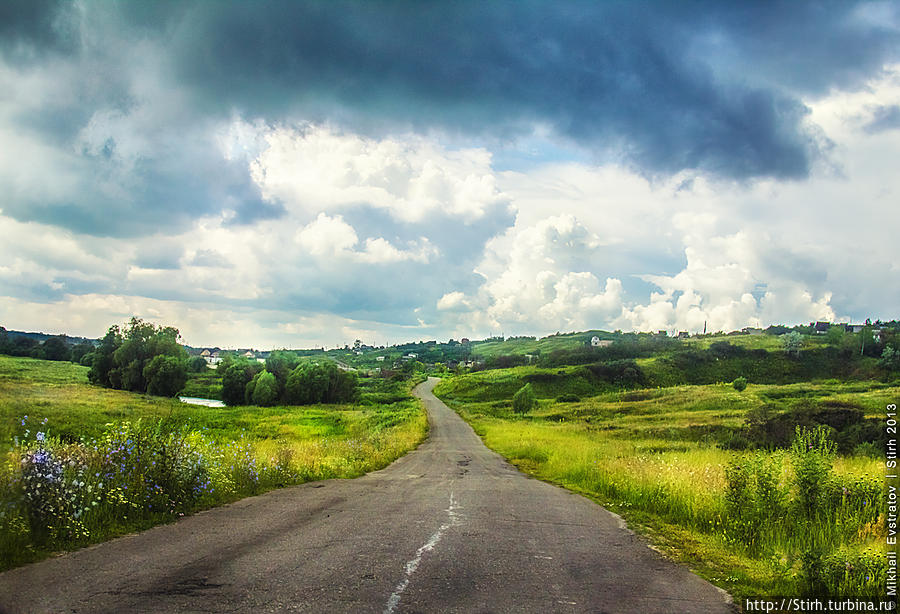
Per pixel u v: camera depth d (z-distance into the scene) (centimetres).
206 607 414
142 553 568
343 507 922
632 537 782
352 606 430
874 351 11219
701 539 781
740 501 838
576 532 798
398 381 13162
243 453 1245
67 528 604
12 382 6194
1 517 555
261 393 8425
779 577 577
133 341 7944
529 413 7156
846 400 4525
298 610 416
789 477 904
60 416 3041
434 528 770
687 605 487
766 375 10844
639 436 3925
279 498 997
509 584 516
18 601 412
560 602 472
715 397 7144
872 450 2130
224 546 611
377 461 1892
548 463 1970
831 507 812
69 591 440
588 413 6706
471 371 15950
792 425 3225
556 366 12450
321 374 8962
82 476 711
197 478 906
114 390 7312
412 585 494
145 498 773
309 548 616
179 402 6531
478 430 4725
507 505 1039
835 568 552
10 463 629
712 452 2377
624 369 10781
